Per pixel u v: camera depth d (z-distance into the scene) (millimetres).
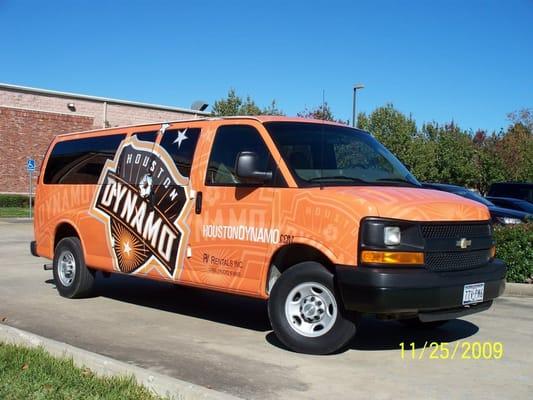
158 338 6609
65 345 5676
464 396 4789
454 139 40094
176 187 7070
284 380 5133
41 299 8898
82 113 39281
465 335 6859
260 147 6395
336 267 5543
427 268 5523
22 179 36625
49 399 4422
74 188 8750
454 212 5824
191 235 6816
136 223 7559
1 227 23234
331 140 6672
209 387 4957
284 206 5992
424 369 5508
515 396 4805
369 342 6477
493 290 6027
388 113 36844
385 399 4699
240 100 34562
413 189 6234
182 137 7223
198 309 8258
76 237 8875
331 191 5781
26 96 37031
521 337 6777
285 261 6223
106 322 7410
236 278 6371
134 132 7938
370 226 5418
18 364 5219
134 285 10117
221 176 6641
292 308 5938
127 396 4500
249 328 7125
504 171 40000
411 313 5535
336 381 5121
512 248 10141
